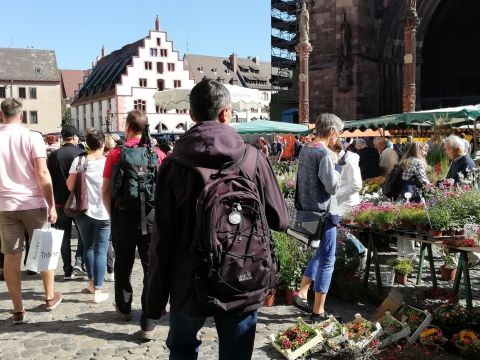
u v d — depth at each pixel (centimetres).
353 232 758
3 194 525
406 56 1809
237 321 262
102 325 538
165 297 276
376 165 1239
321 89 2900
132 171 482
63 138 769
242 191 255
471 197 609
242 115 5459
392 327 491
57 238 552
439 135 1452
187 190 260
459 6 3131
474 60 3167
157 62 7369
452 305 516
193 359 290
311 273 565
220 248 246
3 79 7262
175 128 7388
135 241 502
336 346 456
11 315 575
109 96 7481
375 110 2836
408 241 762
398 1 2817
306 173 511
